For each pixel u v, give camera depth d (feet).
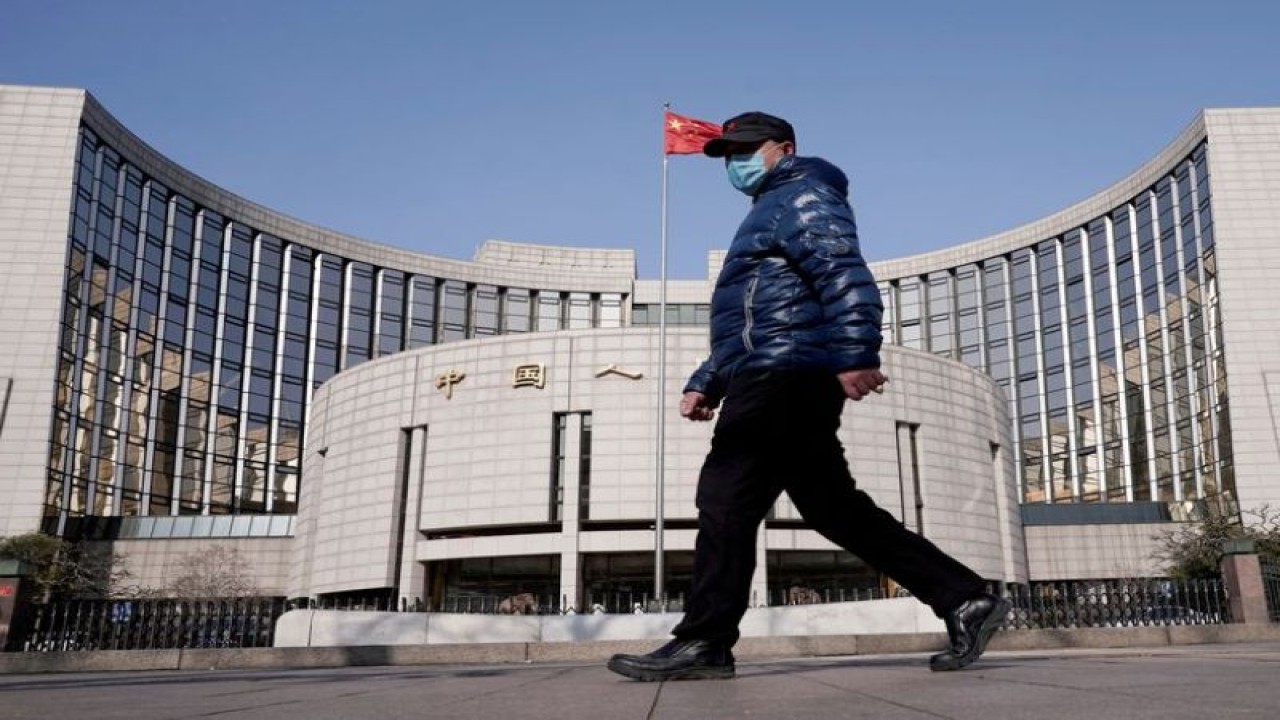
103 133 190.70
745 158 16.81
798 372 14.97
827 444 15.53
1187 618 65.62
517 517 142.10
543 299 248.73
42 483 164.76
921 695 11.32
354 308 232.94
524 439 145.28
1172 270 201.16
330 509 158.10
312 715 10.84
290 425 217.15
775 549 138.62
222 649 54.29
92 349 182.39
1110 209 218.18
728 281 16.02
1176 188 203.10
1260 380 177.17
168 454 195.11
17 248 175.11
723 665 15.70
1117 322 213.25
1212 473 183.42
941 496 152.05
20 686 22.54
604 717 9.99
